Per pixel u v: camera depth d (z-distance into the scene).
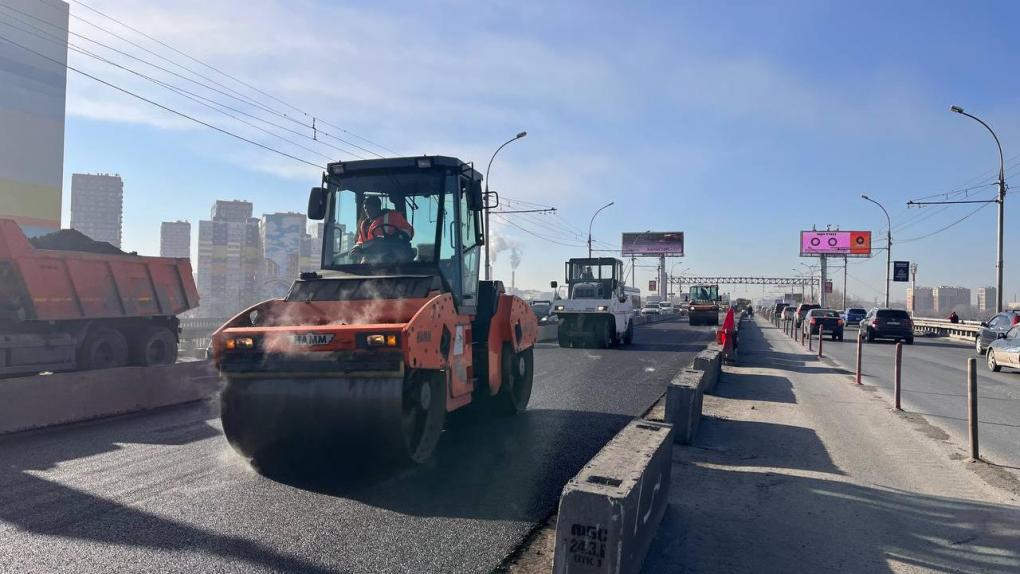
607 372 17.92
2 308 13.16
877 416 11.62
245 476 7.15
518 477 7.28
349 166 9.02
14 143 32.72
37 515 5.88
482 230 9.91
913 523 6.10
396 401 6.68
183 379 12.42
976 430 8.45
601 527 4.04
